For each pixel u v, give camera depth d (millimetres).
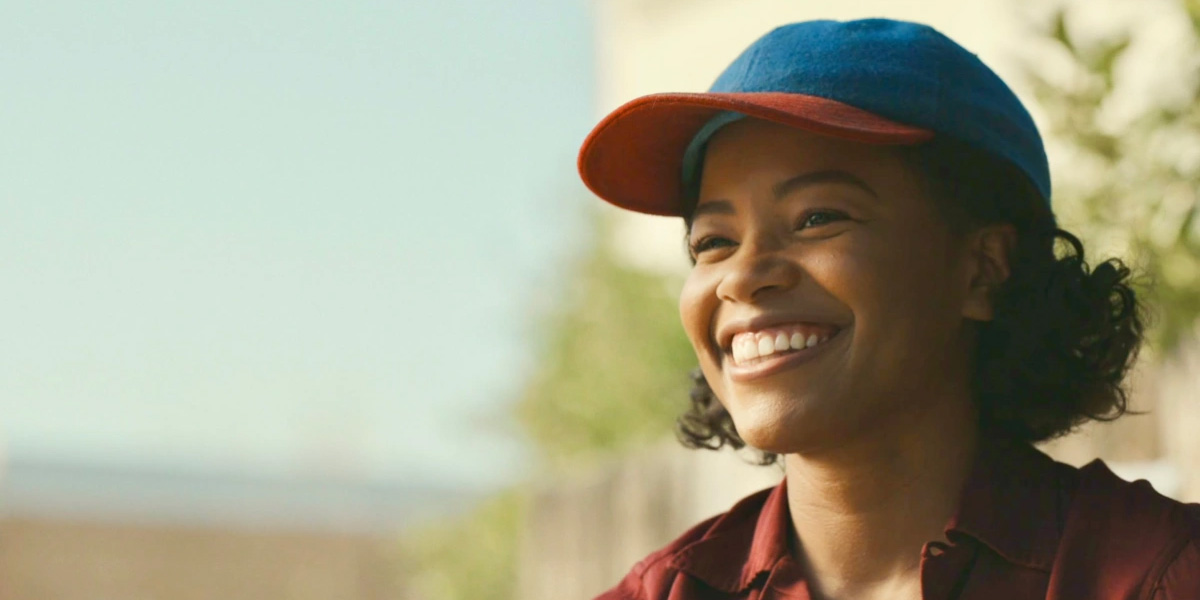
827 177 1865
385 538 14695
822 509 1960
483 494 8266
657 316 5910
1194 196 2971
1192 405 2998
